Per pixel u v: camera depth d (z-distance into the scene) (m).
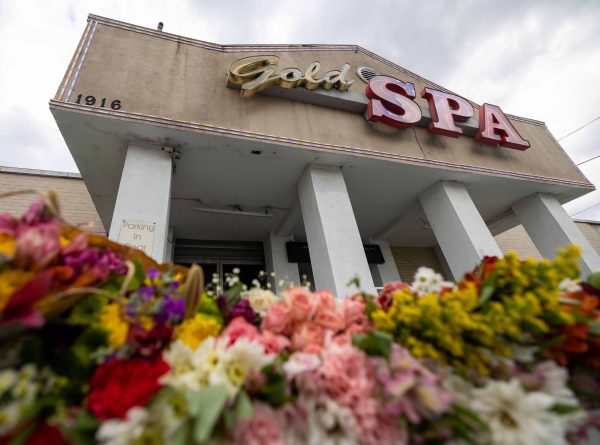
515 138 5.10
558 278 1.00
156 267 1.04
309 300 1.06
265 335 0.95
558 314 0.94
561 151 6.02
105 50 3.10
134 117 2.76
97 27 3.24
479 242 4.03
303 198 3.86
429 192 4.75
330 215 3.50
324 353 0.86
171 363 0.74
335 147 3.64
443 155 4.43
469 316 0.95
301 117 3.76
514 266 1.03
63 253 0.77
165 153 3.10
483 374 0.89
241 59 3.84
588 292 1.26
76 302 0.76
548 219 5.15
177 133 2.97
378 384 0.77
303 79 3.80
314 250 3.50
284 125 3.55
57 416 0.62
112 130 2.83
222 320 1.06
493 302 1.00
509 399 0.79
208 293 1.20
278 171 3.87
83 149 3.05
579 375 1.03
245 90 3.44
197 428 0.54
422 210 5.21
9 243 0.74
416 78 5.51
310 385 0.77
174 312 0.82
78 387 0.69
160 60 3.33
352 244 3.37
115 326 0.75
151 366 0.71
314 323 1.04
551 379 0.89
